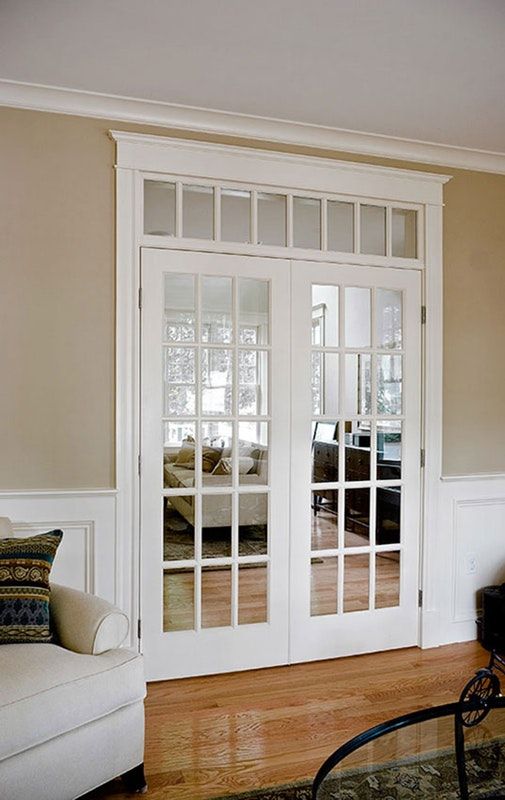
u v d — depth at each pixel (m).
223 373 3.01
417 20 2.19
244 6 2.12
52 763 1.82
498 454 3.46
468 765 1.75
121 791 2.07
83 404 2.80
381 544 3.30
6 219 2.71
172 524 2.99
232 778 2.13
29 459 2.74
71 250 2.79
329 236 3.26
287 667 3.08
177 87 2.69
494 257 3.45
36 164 2.75
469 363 3.41
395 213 3.36
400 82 2.64
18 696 1.77
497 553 3.48
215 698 2.73
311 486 3.14
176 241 2.92
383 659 3.17
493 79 2.62
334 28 2.25
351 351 3.21
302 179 3.11
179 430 2.95
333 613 3.20
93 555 2.81
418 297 3.33
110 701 1.95
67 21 2.20
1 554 2.16
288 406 3.10
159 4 2.10
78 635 2.08
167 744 2.35
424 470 3.33
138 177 2.88
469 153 3.36
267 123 3.01
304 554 3.13
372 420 3.25
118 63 2.50
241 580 3.14
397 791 1.63
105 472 2.83
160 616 2.91
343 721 2.53
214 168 2.97
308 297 3.13
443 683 2.88
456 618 3.41
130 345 2.86
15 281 2.72
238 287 3.02
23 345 2.73
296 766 2.21
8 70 2.55
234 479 3.02
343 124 3.05
